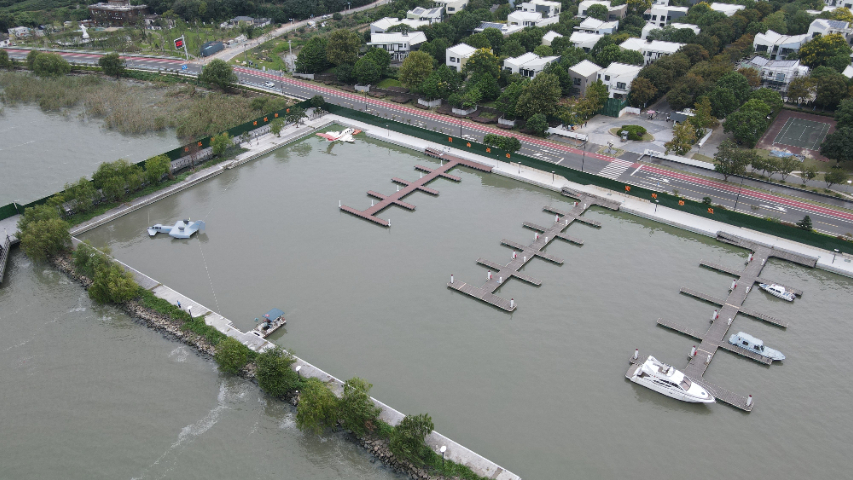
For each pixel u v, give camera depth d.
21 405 103.06
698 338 116.25
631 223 155.25
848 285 131.12
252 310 124.00
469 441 95.31
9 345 115.94
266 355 103.44
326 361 110.88
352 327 119.56
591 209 162.00
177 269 137.00
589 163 182.75
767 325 120.62
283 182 175.38
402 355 112.62
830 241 137.50
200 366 110.81
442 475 88.94
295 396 102.75
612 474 89.94
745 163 164.00
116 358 112.69
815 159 182.00
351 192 169.50
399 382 106.38
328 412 95.06
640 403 102.94
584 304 126.31
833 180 160.50
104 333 118.69
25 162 186.38
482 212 160.50
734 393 104.12
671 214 155.12
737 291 128.75
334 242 147.38
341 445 95.81
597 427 98.12
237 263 139.25
